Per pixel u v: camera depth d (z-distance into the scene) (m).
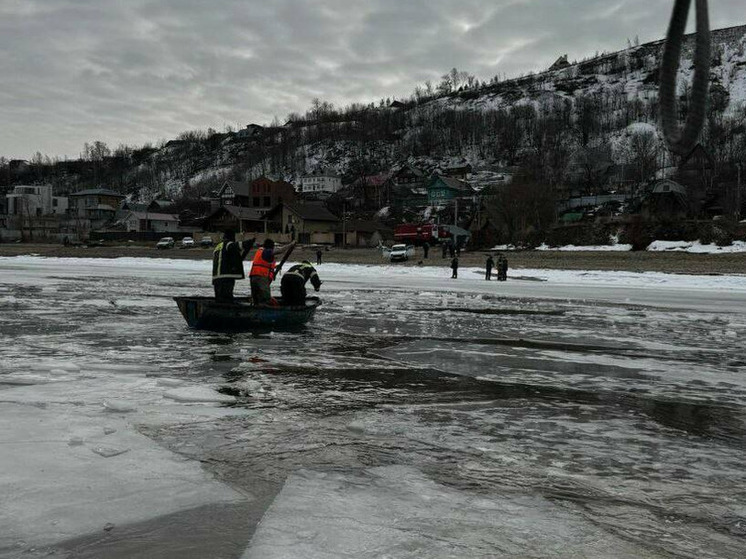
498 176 143.50
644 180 86.12
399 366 8.24
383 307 18.03
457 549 2.83
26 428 4.78
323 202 127.69
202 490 3.53
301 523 3.08
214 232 97.19
